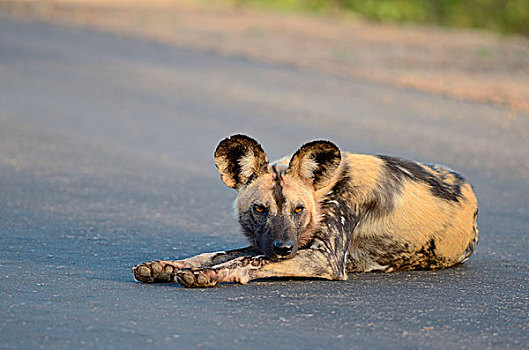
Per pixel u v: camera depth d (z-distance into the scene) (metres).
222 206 12.55
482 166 16.03
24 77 26.05
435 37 37.31
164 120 20.31
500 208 12.80
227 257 8.45
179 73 27.12
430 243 9.11
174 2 52.47
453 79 26.20
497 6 46.78
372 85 25.22
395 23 45.41
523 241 10.66
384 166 9.09
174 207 12.32
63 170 14.91
